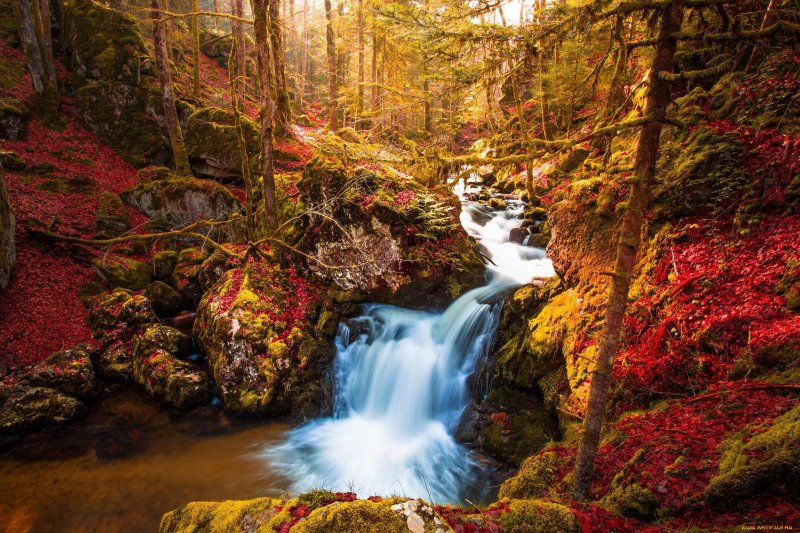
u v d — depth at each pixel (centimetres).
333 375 1007
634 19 478
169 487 727
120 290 1223
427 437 859
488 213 1681
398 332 1046
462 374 940
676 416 513
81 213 1483
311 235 1177
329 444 862
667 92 368
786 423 401
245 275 1131
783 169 671
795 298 536
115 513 665
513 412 809
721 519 347
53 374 936
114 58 1884
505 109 2433
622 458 490
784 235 616
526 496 526
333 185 1151
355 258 1129
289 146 1853
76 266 1298
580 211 859
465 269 1147
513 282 1138
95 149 1812
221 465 790
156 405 962
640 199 387
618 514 392
